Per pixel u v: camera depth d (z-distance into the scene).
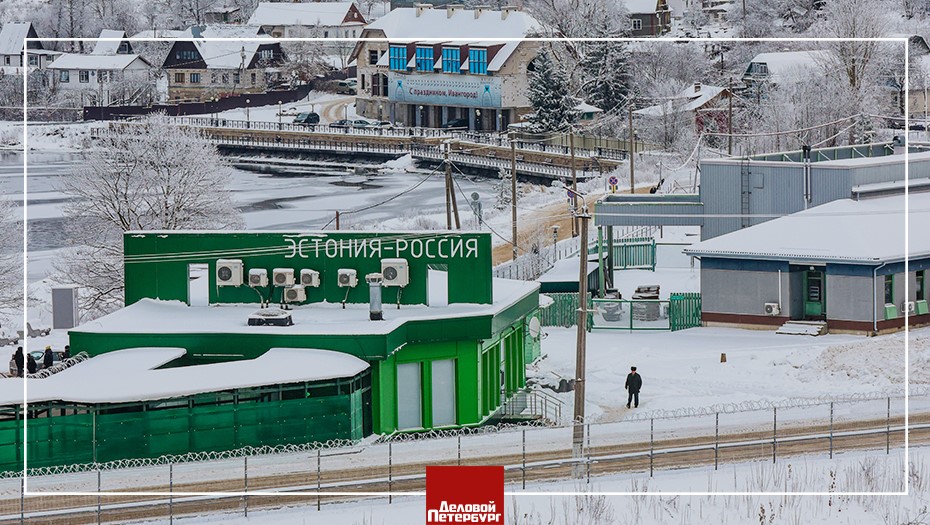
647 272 141.88
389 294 88.38
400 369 83.31
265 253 89.19
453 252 88.12
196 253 90.12
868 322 106.81
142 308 90.06
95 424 74.81
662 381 95.81
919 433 78.88
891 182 120.25
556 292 125.25
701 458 74.50
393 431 82.88
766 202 122.00
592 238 161.62
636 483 68.06
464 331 84.19
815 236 110.94
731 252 112.19
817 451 75.50
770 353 99.19
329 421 78.62
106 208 147.62
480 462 74.00
